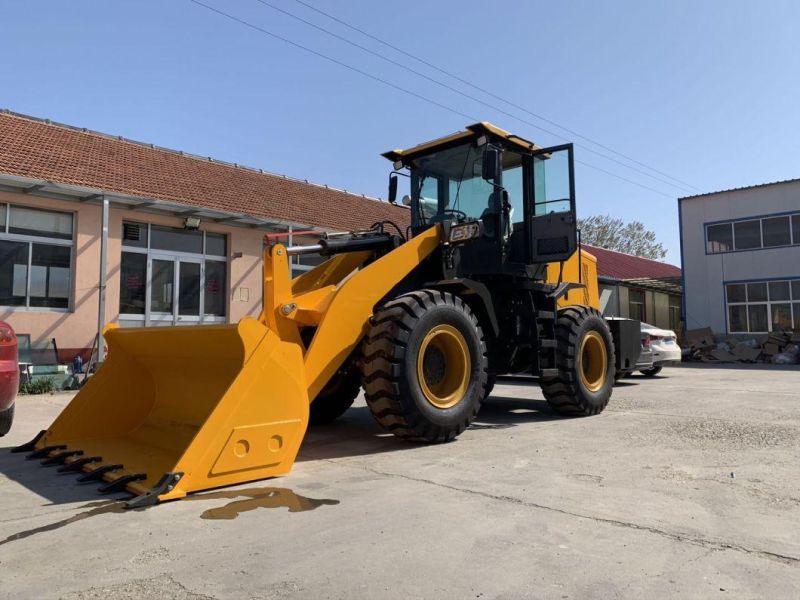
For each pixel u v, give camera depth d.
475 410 5.16
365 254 6.04
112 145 14.48
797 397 8.29
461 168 6.32
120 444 4.54
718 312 22.12
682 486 3.63
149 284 12.68
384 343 4.63
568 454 4.56
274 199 15.98
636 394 8.83
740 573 2.37
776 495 3.43
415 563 2.49
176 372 4.71
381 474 3.98
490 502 3.32
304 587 2.27
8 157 11.19
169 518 3.07
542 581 2.31
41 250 11.27
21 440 5.31
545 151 6.43
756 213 21.45
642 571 2.39
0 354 4.90
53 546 2.69
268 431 3.83
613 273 24.39
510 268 6.20
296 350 3.99
